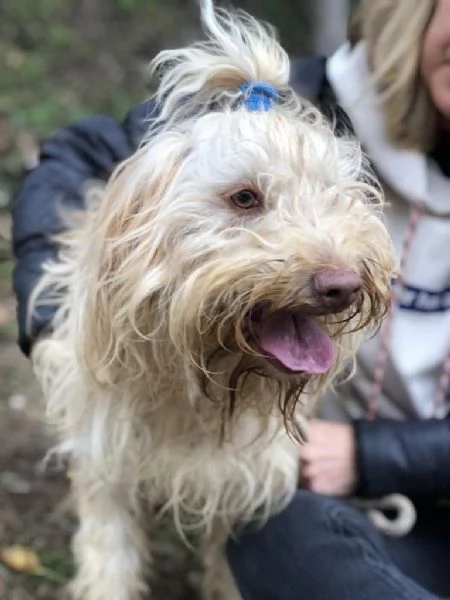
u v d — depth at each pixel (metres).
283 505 0.70
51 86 1.98
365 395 0.76
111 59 2.18
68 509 0.92
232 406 0.63
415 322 0.74
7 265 1.31
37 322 0.73
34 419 1.05
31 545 0.87
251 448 0.68
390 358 0.73
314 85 0.74
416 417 0.76
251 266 0.55
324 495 0.71
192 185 0.58
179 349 0.58
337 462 0.72
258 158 0.57
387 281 0.59
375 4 0.72
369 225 0.58
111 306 0.59
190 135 0.58
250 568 0.70
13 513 0.91
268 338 0.57
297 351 0.57
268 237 0.56
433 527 0.77
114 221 0.59
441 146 0.74
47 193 0.77
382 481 0.71
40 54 2.10
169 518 0.81
